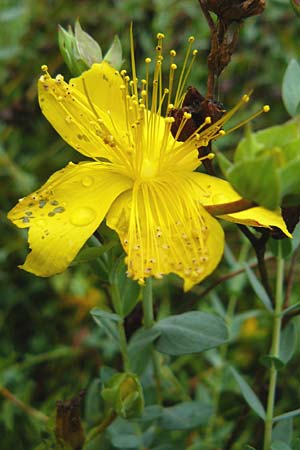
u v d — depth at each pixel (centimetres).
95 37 37
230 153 34
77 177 22
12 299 33
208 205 22
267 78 37
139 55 37
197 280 21
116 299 24
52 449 24
